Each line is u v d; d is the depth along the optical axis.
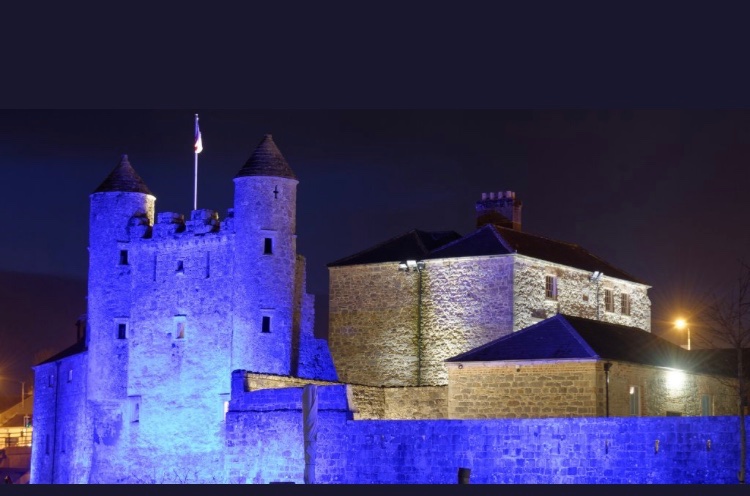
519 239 77.00
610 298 80.94
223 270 73.75
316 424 50.88
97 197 77.81
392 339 77.06
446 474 57.94
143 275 76.06
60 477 80.94
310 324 77.25
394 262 77.50
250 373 68.06
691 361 71.94
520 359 64.19
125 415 75.25
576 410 62.56
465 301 74.69
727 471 52.44
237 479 66.69
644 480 53.97
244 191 73.75
